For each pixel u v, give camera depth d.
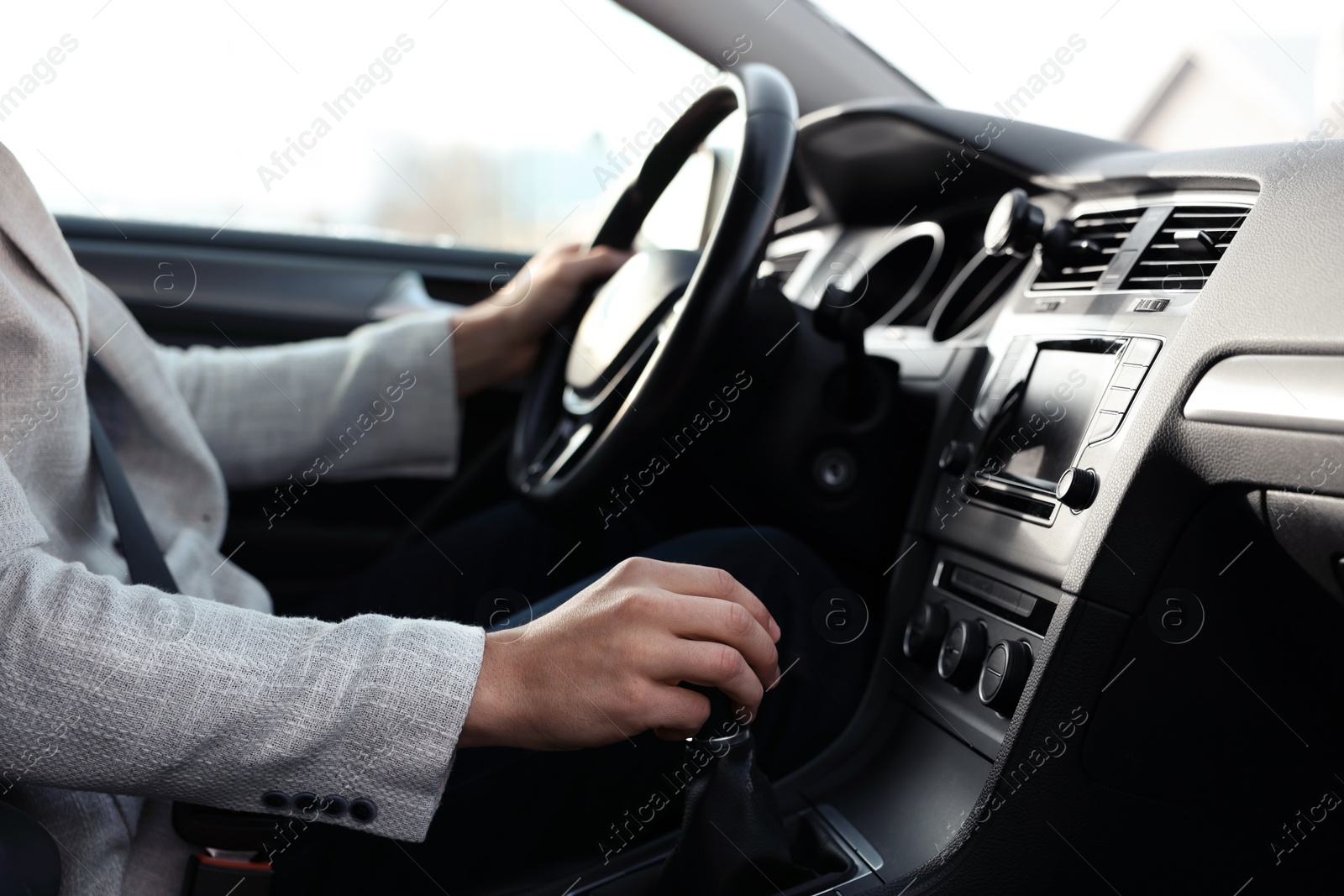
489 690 0.49
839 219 1.17
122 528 0.65
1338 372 0.48
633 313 0.89
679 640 0.48
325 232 1.48
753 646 0.50
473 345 1.10
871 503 0.86
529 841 0.69
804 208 1.29
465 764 0.67
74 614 0.46
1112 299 0.67
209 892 0.56
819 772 0.71
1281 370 0.51
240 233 1.45
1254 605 0.57
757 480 0.87
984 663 0.64
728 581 0.52
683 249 0.91
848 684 0.75
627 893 0.61
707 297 0.75
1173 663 0.58
